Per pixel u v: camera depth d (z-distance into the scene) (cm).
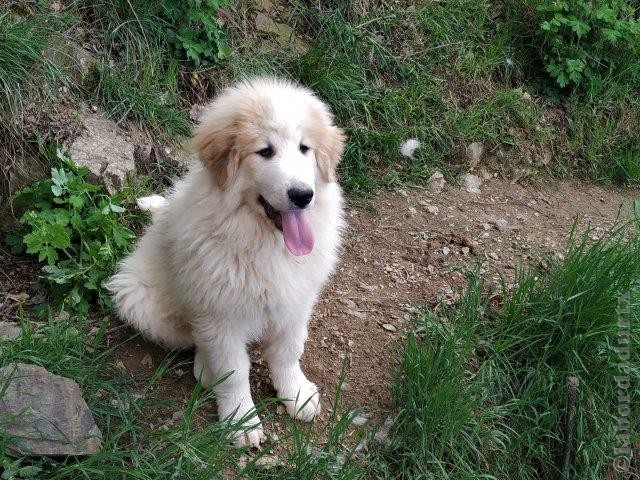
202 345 122
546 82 241
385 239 184
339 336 149
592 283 144
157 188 171
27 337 122
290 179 106
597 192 225
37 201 149
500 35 241
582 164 231
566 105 237
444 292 165
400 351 146
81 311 138
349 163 204
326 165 116
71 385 113
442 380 130
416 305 160
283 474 114
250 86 118
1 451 100
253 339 129
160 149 177
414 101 219
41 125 158
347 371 141
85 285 140
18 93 157
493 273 174
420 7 240
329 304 158
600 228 202
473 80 230
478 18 242
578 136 232
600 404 140
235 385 123
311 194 106
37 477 102
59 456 105
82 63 175
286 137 109
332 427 122
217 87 197
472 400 132
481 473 129
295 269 118
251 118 109
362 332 151
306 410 128
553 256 179
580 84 240
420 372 132
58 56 171
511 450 134
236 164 110
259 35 214
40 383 111
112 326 139
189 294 118
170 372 133
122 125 174
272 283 117
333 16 222
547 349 143
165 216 127
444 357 134
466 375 140
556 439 137
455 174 215
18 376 109
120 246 148
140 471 104
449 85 229
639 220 167
